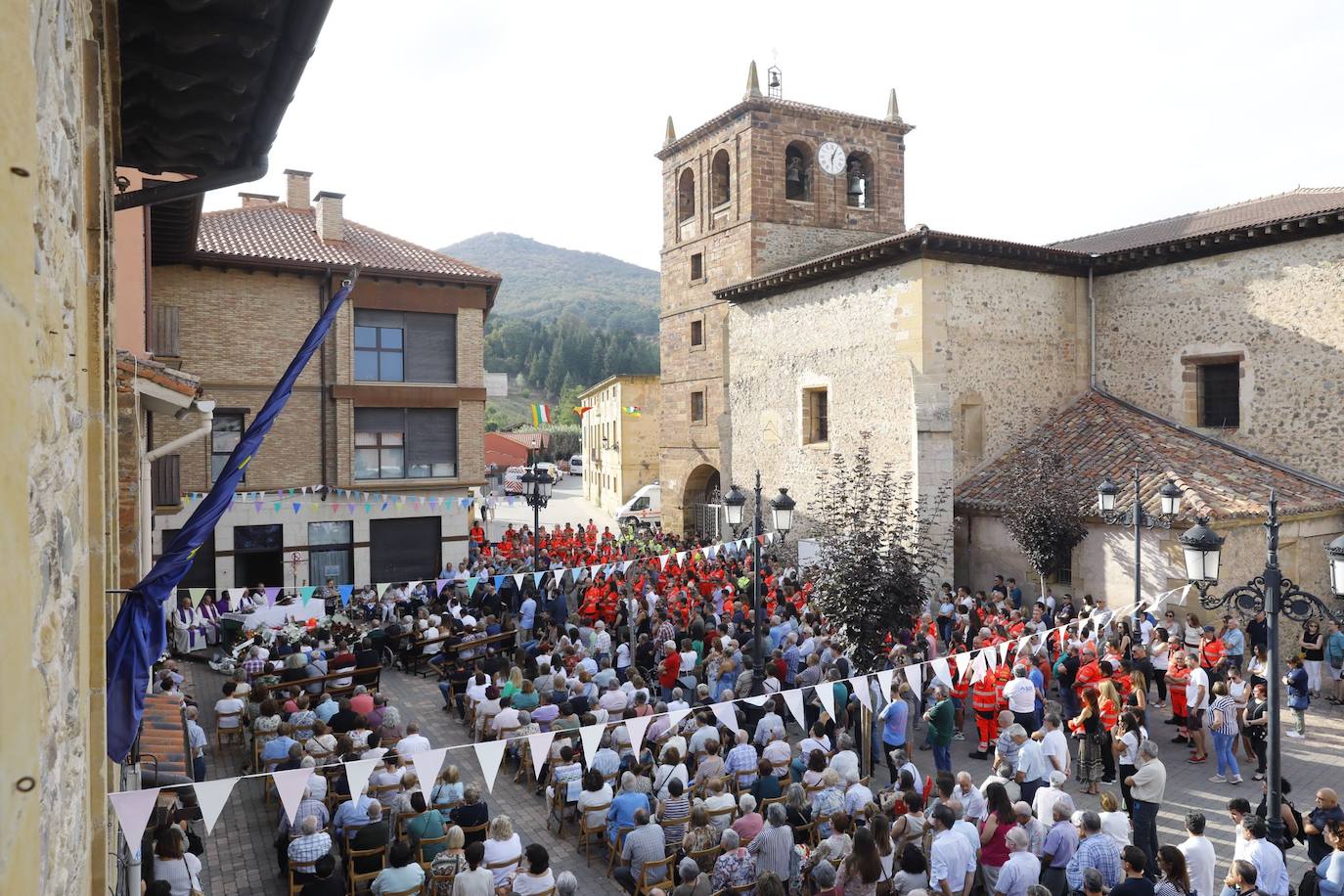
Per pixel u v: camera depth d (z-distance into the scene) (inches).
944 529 807.7
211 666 745.6
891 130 1307.8
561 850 415.8
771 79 1283.2
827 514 882.8
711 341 1294.3
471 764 526.9
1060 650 568.4
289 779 267.9
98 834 151.9
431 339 1024.2
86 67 148.5
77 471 124.7
